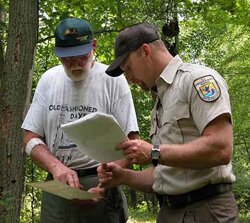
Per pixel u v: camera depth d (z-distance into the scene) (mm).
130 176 2908
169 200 2633
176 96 2510
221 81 2480
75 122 2445
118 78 3297
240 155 20047
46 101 3291
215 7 9219
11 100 5102
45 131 3320
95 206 3242
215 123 2375
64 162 3258
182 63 2592
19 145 5078
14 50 5152
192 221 2533
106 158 2605
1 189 4988
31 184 2746
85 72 3209
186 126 2498
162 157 2395
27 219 7273
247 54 16328
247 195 16188
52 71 3373
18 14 5180
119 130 2414
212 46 16234
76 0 8070
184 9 9031
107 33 8922
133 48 2578
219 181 2518
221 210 2510
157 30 2637
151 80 2617
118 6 8539
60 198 3275
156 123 2682
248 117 16703
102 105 3254
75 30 3111
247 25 9586
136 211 17781
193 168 2412
